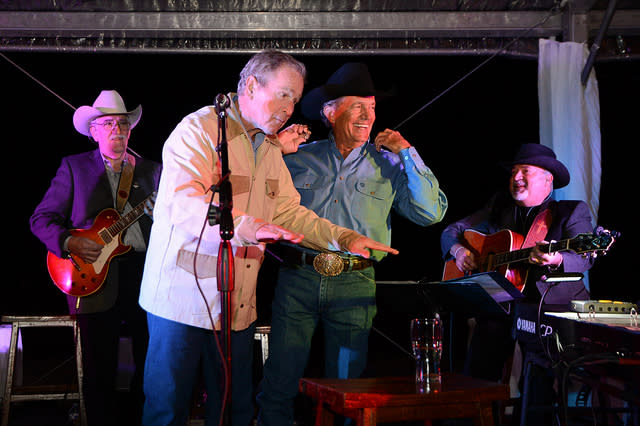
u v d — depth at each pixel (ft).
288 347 10.01
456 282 10.49
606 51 15.62
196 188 7.47
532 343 9.95
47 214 11.92
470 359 11.77
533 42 15.74
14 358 12.44
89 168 12.32
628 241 19.88
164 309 7.86
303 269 10.05
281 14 15.07
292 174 10.87
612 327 7.84
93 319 11.74
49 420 13.43
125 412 13.01
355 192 10.58
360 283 10.13
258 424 10.12
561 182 12.62
